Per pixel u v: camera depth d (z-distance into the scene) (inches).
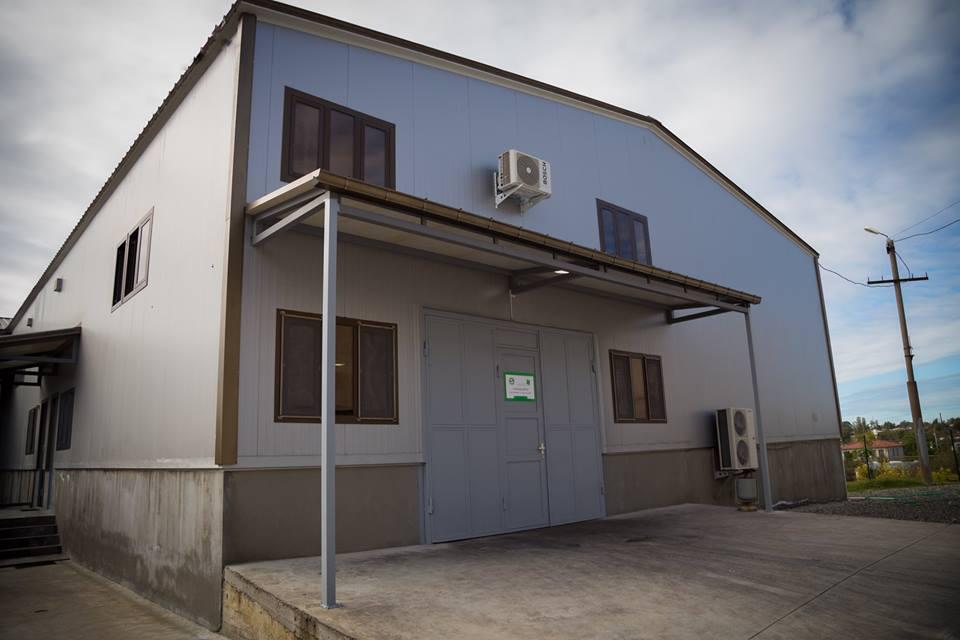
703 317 450.9
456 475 294.7
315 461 246.8
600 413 377.7
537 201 353.7
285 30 269.0
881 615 163.2
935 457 1163.9
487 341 323.6
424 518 277.0
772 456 529.3
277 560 228.7
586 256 288.8
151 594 274.4
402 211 223.9
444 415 296.0
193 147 288.8
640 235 438.0
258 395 235.9
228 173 246.8
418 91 315.3
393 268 289.0
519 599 175.5
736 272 535.2
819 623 156.1
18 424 642.8
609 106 426.6
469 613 161.6
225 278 237.3
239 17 258.7
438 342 301.1
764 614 162.2
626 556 239.5
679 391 445.7
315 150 269.7
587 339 382.3
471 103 340.8
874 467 1222.3
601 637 143.6
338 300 266.4
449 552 251.8
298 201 219.3
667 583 194.4
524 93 373.4
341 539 249.0
